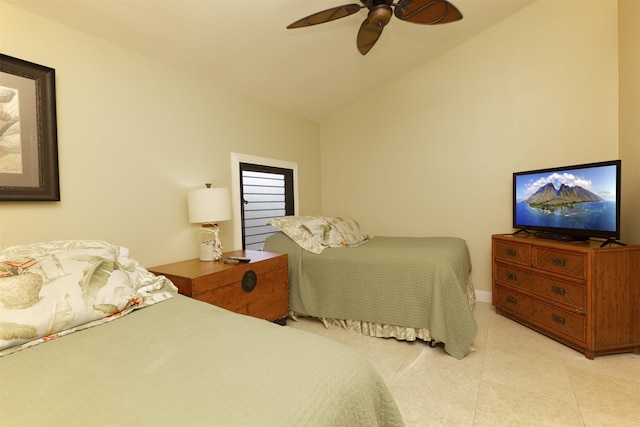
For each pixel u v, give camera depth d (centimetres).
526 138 287
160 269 196
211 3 181
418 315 213
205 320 114
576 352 202
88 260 125
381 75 335
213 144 258
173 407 63
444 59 326
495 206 304
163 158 219
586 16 257
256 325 108
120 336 101
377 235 377
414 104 346
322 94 337
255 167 308
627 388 161
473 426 137
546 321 224
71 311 105
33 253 125
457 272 215
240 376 75
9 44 149
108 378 76
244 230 297
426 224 345
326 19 176
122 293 122
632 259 193
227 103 271
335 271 246
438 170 335
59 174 166
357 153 387
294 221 287
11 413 64
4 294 98
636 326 194
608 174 206
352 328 243
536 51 279
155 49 204
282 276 242
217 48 220
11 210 151
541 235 254
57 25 165
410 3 166
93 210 181
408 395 161
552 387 164
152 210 212
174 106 227
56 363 85
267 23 211
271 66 261
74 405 66
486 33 301
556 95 271
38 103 157
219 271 189
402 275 220
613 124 248
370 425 79
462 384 169
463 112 318
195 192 218
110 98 189
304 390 69
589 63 257
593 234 214
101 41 184
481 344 216
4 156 146
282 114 342
